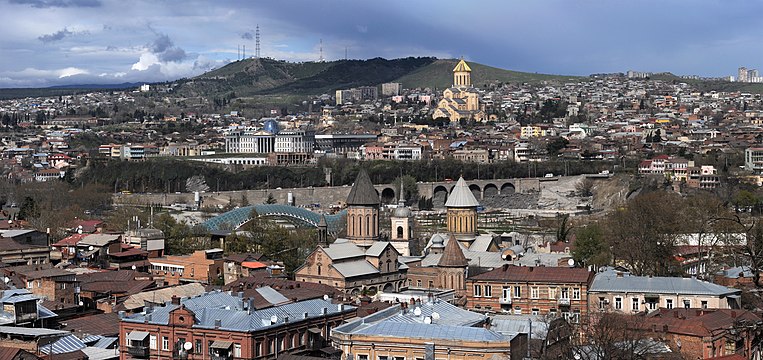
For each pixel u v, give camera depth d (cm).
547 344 18838
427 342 17962
